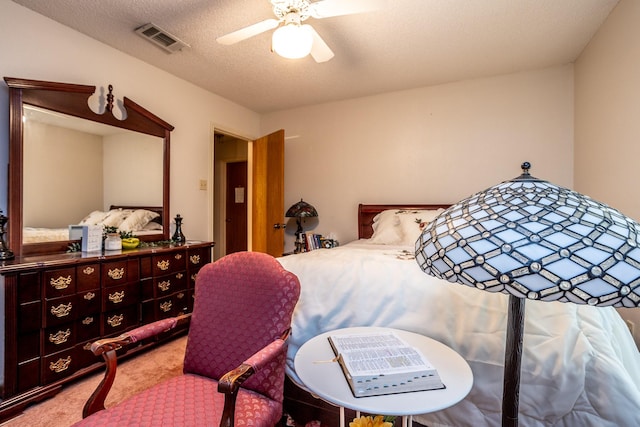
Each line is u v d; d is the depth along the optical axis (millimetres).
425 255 728
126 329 2029
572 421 1004
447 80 3127
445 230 708
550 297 525
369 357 955
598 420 962
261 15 2055
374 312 1382
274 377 1098
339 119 3762
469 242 630
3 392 1496
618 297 492
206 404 1002
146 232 2678
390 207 3424
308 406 1429
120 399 1649
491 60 2682
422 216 2871
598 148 2242
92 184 2303
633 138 1783
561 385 1021
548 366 1048
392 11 2000
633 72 1771
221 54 2574
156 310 2232
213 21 2121
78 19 2090
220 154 5258
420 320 1291
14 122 1869
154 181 2744
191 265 2545
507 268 561
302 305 1517
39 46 2025
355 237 3682
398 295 1374
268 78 3066
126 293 2031
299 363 983
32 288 1579
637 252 524
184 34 2279
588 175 2424
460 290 1286
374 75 2996
